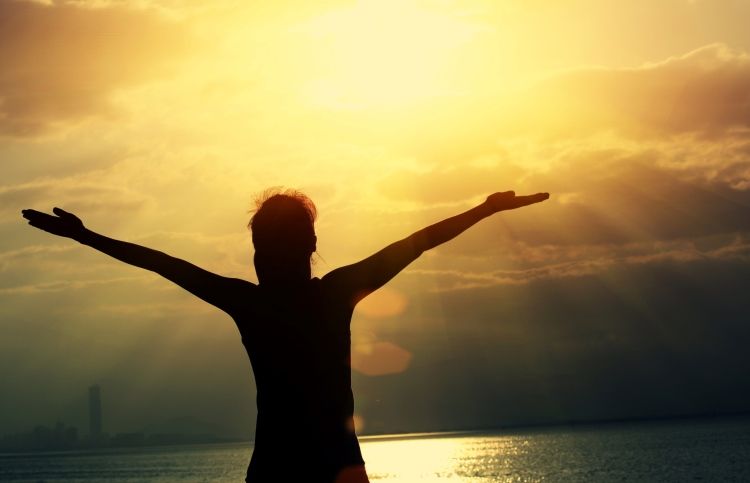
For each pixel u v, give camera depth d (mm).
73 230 4129
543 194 4238
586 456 138625
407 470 132375
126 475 155875
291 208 4070
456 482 92438
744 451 120375
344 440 3926
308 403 3912
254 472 3902
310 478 3838
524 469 111875
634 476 85688
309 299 4031
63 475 168625
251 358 4023
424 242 4172
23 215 4109
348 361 4043
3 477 169000
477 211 4219
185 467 186750
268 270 4066
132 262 4113
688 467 94312
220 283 4074
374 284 4109
